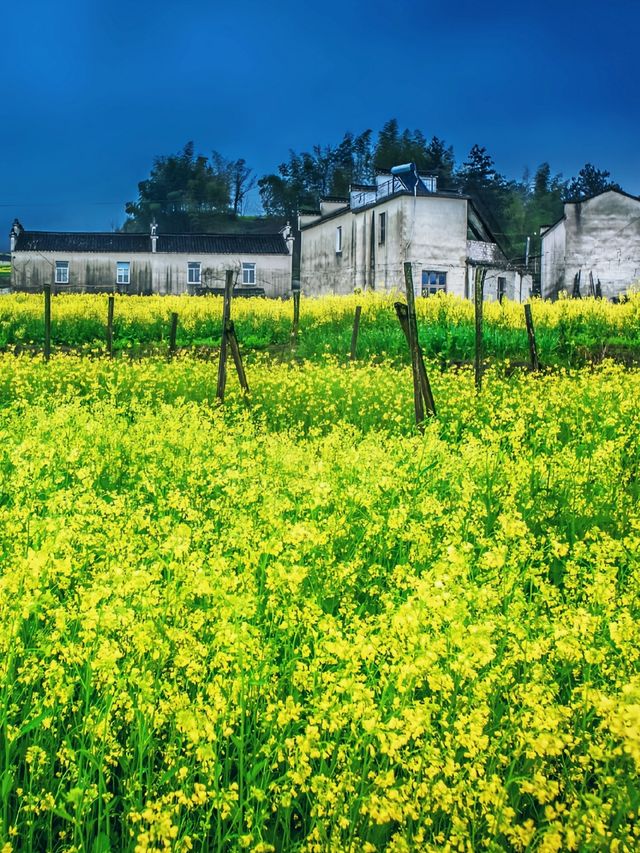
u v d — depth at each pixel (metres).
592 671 3.43
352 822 2.71
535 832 2.59
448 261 41.84
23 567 3.56
